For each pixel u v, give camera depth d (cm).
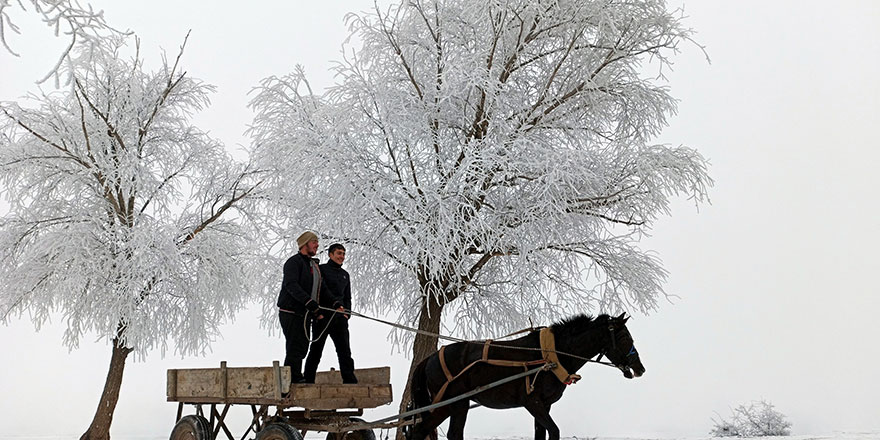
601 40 1376
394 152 1276
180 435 931
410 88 1365
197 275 1659
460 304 1482
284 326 864
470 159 1177
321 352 910
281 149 1330
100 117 1653
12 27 480
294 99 1412
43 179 1588
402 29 1387
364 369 959
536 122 1383
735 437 1895
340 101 1345
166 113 1767
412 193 1208
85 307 1518
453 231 1182
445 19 1377
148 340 1598
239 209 1792
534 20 1324
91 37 501
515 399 872
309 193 1318
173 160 1767
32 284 1553
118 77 1708
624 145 1323
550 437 834
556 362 856
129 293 1515
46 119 1630
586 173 1203
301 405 789
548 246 1308
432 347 1314
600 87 1394
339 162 1241
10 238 1580
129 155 1598
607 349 866
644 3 1365
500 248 1275
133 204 1648
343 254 934
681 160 1282
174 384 971
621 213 1334
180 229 1659
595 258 1395
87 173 1560
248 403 833
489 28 1369
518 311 1440
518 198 1268
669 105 1442
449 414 923
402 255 1257
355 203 1229
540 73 1434
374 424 856
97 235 1557
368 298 1406
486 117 1288
